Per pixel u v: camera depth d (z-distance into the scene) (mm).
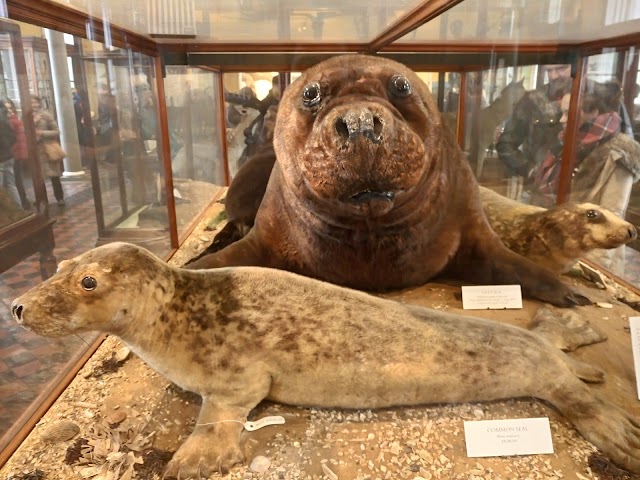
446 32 1769
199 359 944
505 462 889
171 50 1965
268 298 995
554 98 2010
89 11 1435
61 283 871
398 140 973
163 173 1978
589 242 1438
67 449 926
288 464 869
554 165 2045
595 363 1113
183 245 2053
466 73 2027
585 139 1893
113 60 1655
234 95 2053
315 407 996
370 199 1045
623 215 1659
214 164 2482
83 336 1294
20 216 1244
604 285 1545
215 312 969
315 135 1010
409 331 989
